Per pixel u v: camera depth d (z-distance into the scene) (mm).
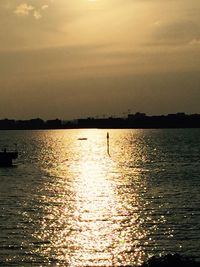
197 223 62000
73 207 75500
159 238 55062
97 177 121438
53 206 76438
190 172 128000
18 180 114438
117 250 51031
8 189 97875
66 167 152375
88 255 49344
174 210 71250
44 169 144875
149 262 44531
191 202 78125
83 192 93125
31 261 47500
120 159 182125
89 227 60750
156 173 127062
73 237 55969
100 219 65750
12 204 78312
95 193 91500
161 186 99188
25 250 50750
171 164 155125
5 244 52844
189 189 93875
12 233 57562
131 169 141375
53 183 108625
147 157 187625
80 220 65125
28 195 89062
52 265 46688
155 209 72438
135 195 87562
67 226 61531
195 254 49062
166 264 43406
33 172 135125
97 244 53031
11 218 66375
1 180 114375
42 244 52969
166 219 64938
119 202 79938
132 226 61219
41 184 106688
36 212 71000
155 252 50031
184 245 52156
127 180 112500
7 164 147375
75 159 186125
